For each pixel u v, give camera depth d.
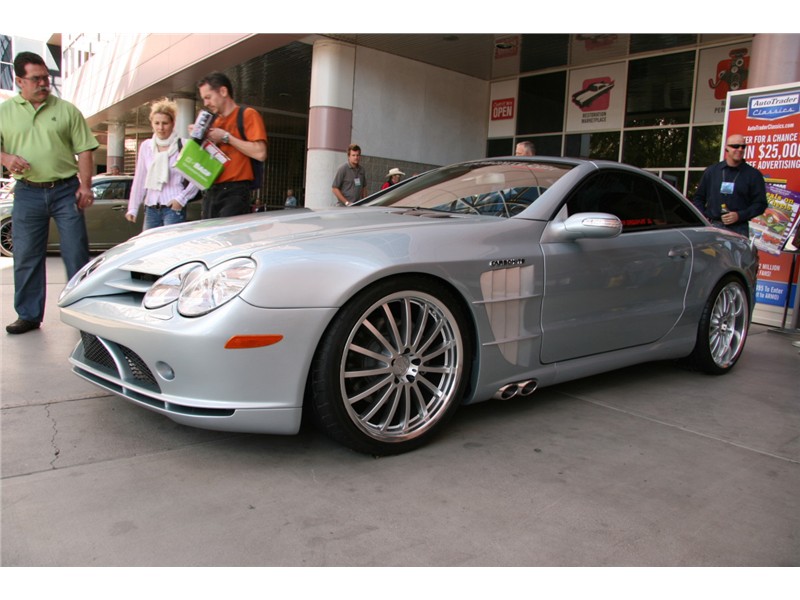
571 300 3.06
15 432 2.58
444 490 2.28
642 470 2.54
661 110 11.18
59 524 1.92
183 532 1.92
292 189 23.12
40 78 3.98
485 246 2.75
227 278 2.24
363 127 11.25
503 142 13.46
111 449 2.47
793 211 5.96
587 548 1.94
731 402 3.53
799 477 2.54
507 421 3.04
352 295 2.32
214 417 2.21
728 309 4.13
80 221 4.31
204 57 12.09
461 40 10.77
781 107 5.96
